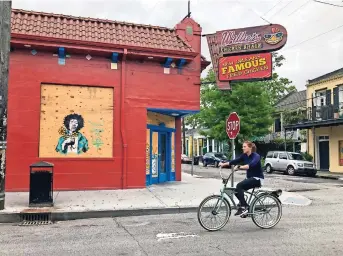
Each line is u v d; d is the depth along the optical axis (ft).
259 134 100.89
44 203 31.99
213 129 101.60
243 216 25.13
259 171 25.39
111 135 44.29
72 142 42.96
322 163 96.07
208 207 24.75
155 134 51.85
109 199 36.50
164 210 32.30
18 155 40.93
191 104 47.83
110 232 24.68
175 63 47.29
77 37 42.24
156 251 19.63
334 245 20.75
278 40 46.32
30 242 22.06
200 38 49.47
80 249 20.26
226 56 48.52
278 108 120.98
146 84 45.93
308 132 100.22
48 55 42.42
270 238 22.45
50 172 32.32
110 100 44.52
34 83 41.81
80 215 30.25
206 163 118.21
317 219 29.01
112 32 45.14
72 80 43.06
